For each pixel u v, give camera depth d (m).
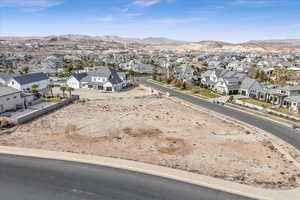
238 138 34.72
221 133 36.81
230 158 27.36
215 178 21.31
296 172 24.16
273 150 30.56
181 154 27.91
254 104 57.88
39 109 46.97
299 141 34.50
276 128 40.47
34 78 67.94
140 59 178.25
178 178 21.09
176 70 108.75
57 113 44.84
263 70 116.31
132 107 51.38
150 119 42.56
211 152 28.98
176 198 18.16
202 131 37.25
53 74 102.06
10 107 46.03
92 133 34.38
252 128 40.16
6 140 30.09
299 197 18.39
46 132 34.16
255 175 23.02
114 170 22.39
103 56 190.38
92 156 25.28
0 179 20.44
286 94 57.97
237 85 72.44
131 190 19.16
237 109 53.59
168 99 61.78
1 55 160.00
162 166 23.48
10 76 65.12
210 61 158.75
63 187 19.47
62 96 60.69
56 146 28.69
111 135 33.81
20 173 21.48
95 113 45.59
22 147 27.53
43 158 24.62
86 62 146.12
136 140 32.22
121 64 136.75
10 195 18.34
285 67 137.25
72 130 35.41
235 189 19.41
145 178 21.05
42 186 19.56
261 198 18.23
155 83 89.75
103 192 18.84
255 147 31.41
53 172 21.78
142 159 25.64
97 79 75.81
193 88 79.69
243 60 177.00
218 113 49.66
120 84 76.62
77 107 50.16
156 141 32.09
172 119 43.22
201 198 18.17
